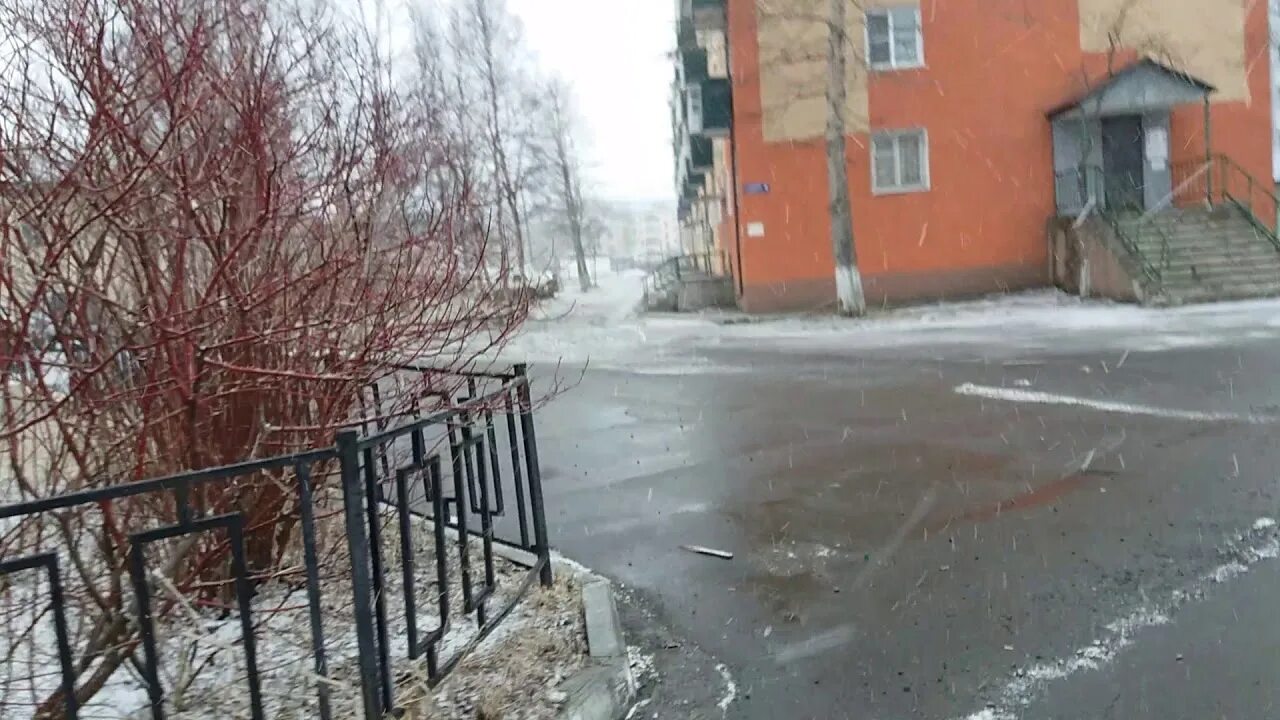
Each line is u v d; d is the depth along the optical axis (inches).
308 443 138.8
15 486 124.2
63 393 120.8
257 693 104.5
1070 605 164.6
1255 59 855.7
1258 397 332.2
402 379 165.3
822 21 761.6
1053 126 847.1
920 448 292.4
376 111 143.9
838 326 706.2
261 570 150.1
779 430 337.1
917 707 133.5
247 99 120.8
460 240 161.0
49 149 114.5
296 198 127.5
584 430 365.1
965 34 838.5
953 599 171.2
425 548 195.9
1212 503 215.9
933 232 848.9
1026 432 304.0
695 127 868.6
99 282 123.4
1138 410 324.8
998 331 609.3
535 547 177.9
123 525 125.3
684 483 271.3
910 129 839.1
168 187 115.7
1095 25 841.5
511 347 680.4
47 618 133.4
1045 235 855.1
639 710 138.7
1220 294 689.0
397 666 136.9
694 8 875.4
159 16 118.5
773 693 141.0
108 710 126.0
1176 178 850.8
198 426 130.0
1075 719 127.0
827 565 194.2
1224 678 134.8
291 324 132.0
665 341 685.3
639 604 180.1
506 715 126.6
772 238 840.9
